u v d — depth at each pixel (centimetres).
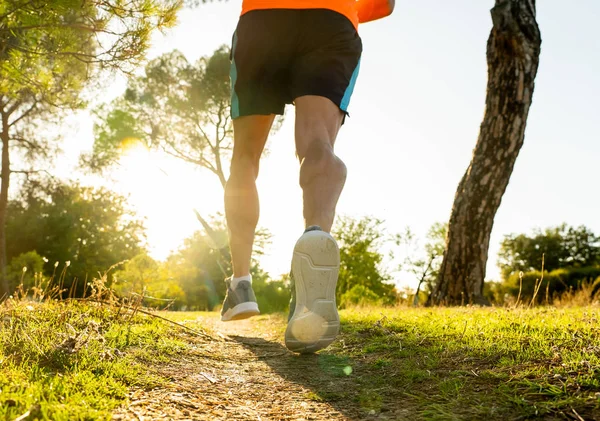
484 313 352
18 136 1694
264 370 218
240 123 199
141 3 467
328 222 168
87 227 2853
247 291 205
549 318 285
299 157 175
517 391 151
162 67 2130
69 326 220
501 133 861
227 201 205
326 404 164
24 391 134
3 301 300
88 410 129
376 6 211
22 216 2598
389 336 267
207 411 152
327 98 176
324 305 163
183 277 2338
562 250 4484
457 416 139
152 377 181
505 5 859
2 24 461
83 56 508
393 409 154
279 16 179
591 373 151
